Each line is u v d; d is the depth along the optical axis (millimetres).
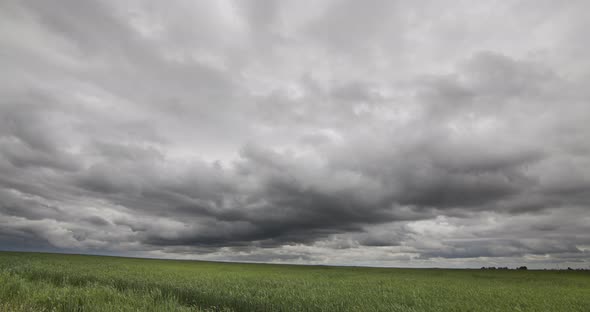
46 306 9531
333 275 35469
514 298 16281
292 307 12867
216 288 16859
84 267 28922
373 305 13391
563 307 14180
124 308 9422
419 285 23281
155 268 34812
